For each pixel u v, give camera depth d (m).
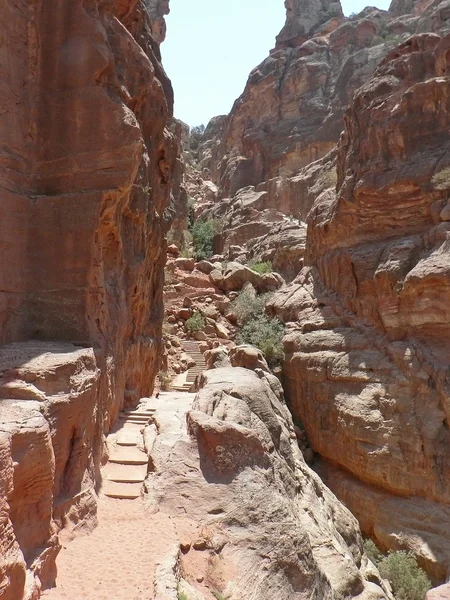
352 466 17.06
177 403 11.80
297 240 32.44
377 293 18.33
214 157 61.62
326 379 18.89
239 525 6.71
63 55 8.59
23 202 8.26
